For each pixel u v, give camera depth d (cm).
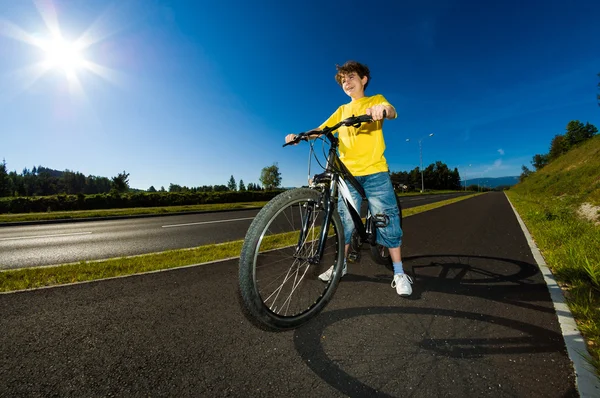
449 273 290
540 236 471
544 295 222
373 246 268
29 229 860
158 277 283
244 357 146
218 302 219
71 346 156
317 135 192
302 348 154
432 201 2083
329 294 184
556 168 2680
